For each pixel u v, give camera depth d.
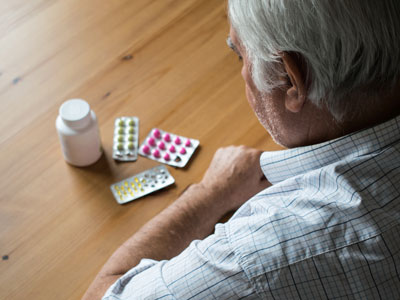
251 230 0.58
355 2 0.46
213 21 1.17
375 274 0.54
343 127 0.59
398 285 0.55
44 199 0.94
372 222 0.54
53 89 1.06
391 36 0.48
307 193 0.60
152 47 1.12
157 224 0.88
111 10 1.17
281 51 0.53
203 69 1.10
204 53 1.12
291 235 0.56
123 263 0.84
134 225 0.92
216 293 0.58
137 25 1.16
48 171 0.97
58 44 1.12
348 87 0.52
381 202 0.56
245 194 0.94
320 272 0.55
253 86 0.63
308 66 0.52
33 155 0.98
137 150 1.00
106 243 0.90
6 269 0.86
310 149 0.62
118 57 1.11
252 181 0.95
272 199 0.61
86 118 0.90
